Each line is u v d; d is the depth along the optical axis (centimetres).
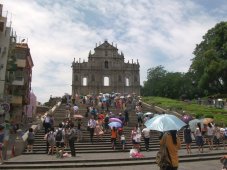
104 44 10600
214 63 7238
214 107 6394
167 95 11969
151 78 13088
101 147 2877
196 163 2242
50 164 2092
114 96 5788
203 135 2912
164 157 1088
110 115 3775
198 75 8450
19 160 2180
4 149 2275
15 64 4978
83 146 2867
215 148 3030
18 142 2597
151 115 3766
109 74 10438
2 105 3728
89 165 2097
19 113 5559
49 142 2550
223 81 7550
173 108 5194
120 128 3000
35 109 7762
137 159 2297
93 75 10381
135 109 4838
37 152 2639
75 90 10181
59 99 6206
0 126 2123
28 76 6612
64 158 2308
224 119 4588
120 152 2770
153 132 3469
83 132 3294
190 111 5141
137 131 2777
